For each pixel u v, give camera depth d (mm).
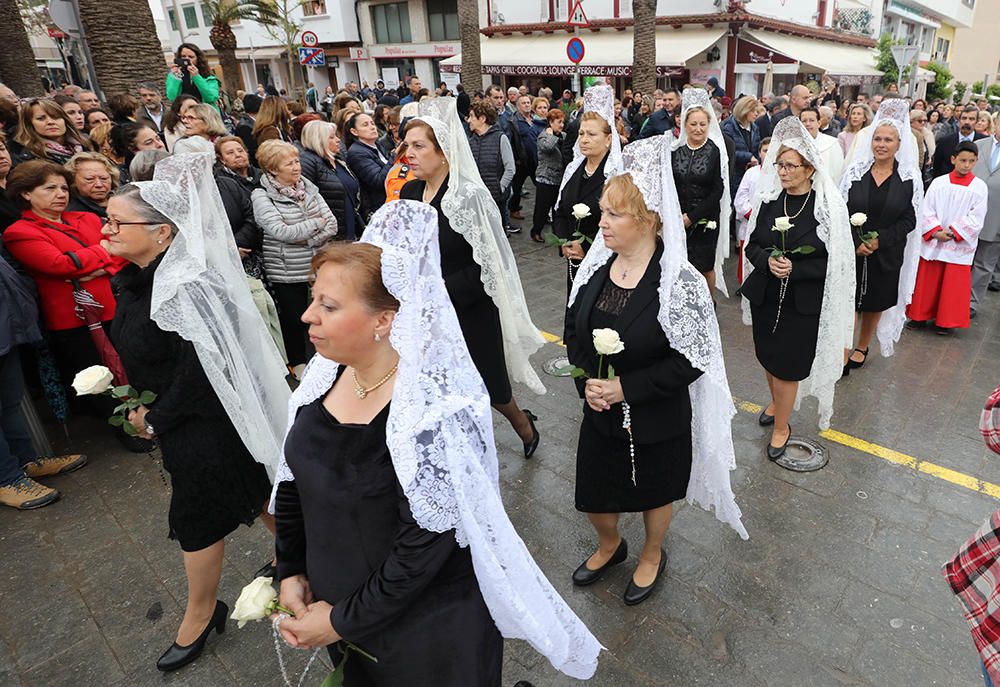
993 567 1604
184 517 2270
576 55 10344
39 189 3426
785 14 21266
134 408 2236
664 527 2625
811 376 3711
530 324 3842
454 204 3166
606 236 2240
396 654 1474
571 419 4227
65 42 14750
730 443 2520
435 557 1334
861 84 24188
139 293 2133
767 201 3705
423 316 1327
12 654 2537
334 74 29766
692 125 5055
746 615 2615
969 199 5109
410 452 1270
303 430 1455
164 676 2420
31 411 3668
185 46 7289
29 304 3383
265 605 1493
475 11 15125
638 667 2396
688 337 2164
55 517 3355
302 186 4328
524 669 2404
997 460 3674
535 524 3209
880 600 2672
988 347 5293
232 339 2232
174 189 2135
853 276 3611
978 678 2305
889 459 3693
